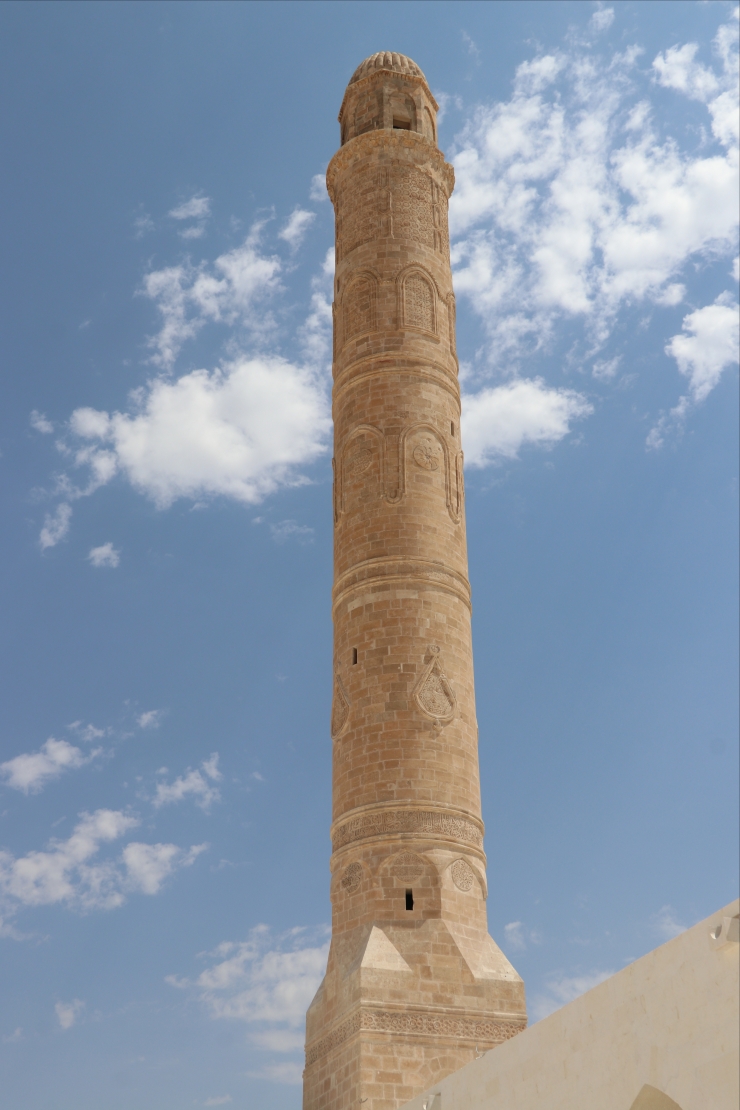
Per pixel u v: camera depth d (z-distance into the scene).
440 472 40.56
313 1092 34.09
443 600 38.66
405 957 33.47
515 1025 33.47
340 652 38.91
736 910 18.16
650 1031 19.64
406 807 35.44
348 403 42.00
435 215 44.78
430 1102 26.25
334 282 45.41
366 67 47.50
